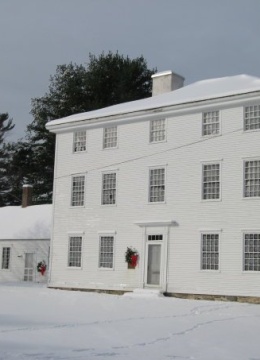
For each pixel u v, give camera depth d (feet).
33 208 170.50
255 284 96.84
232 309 84.02
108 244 116.26
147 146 113.50
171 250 107.04
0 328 57.31
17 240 154.81
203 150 106.01
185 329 60.39
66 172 125.18
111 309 80.89
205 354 45.39
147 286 109.19
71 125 124.98
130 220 113.50
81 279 118.83
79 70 218.18
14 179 234.17
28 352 43.50
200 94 109.81
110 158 118.52
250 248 98.53
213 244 102.63
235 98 102.27
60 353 43.42
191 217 105.50
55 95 219.00
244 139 101.50
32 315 71.05
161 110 111.45
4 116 247.29
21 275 152.66
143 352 45.32
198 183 105.60
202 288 102.32
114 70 213.87
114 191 117.08
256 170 99.76
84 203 120.98
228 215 101.30
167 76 131.44
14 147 237.66
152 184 111.96
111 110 121.49
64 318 68.23
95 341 50.42
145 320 67.77
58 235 124.06
